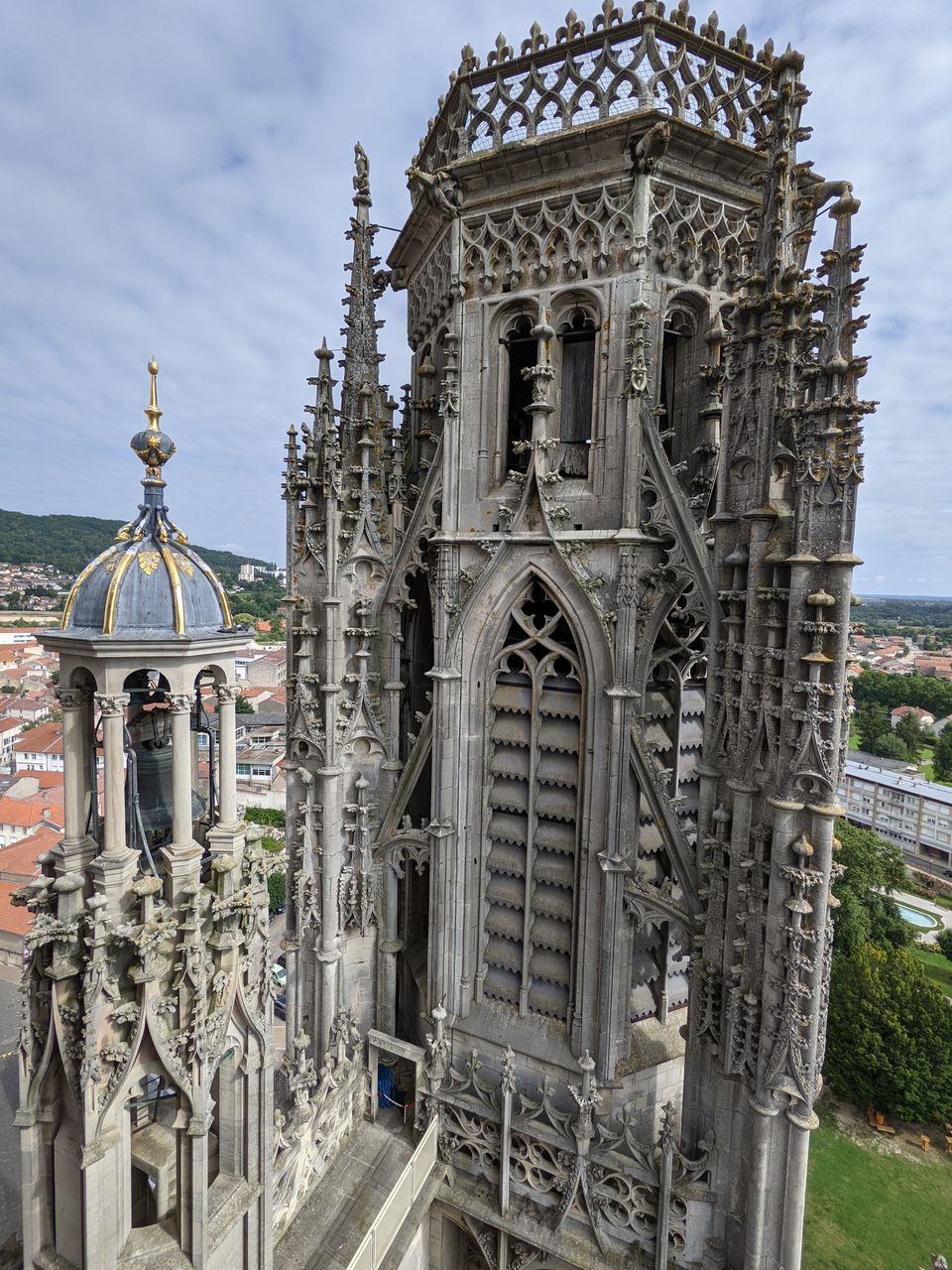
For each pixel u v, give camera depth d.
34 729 167.88
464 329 21.67
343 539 23.28
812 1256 43.59
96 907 11.05
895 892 119.00
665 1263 17.28
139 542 12.45
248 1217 13.41
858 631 15.96
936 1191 49.69
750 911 16.09
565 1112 20.44
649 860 22.06
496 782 22.42
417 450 27.11
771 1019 15.55
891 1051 55.41
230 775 13.10
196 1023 11.77
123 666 11.55
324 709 23.27
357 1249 16.97
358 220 24.08
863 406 14.49
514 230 20.61
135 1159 12.75
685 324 21.56
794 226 16.77
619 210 18.89
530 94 19.95
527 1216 19.45
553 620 20.59
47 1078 11.57
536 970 21.80
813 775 14.90
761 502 16.17
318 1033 23.95
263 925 13.37
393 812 23.95
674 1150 17.27
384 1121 22.59
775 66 15.73
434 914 22.38
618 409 19.31
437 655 22.38
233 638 12.76
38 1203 11.77
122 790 11.72
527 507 20.47
